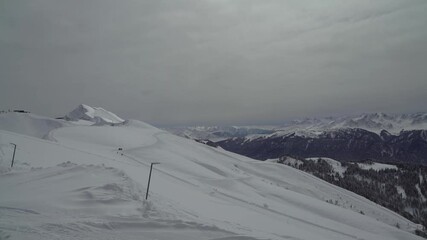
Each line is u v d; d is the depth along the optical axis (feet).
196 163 270.87
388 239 136.77
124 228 36.29
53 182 56.49
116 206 44.21
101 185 53.21
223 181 193.77
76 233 32.68
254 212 97.04
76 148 179.22
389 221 278.46
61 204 43.19
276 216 104.22
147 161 217.77
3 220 34.50
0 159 84.23
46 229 32.71
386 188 518.78
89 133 306.35
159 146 300.81
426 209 454.40
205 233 37.68
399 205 458.91
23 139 152.35
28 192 49.60
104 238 32.32
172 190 91.35
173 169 211.61
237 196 137.80
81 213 40.29
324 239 76.38
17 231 31.19
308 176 365.81
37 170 67.87
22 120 476.95
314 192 312.09
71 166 71.15
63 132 293.43
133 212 42.16
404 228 269.23
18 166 79.77
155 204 48.67
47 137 249.55
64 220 36.45
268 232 57.47
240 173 293.23
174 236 35.73
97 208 42.57
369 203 321.52
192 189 120.98
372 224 174.70
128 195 50.16
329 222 137.18
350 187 476.95
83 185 54.29
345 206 293.02
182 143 387.34
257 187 215.10
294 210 147.74
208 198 101.81
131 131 378.53
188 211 54.54
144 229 36.70
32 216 37.24
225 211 79.36
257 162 398.83
